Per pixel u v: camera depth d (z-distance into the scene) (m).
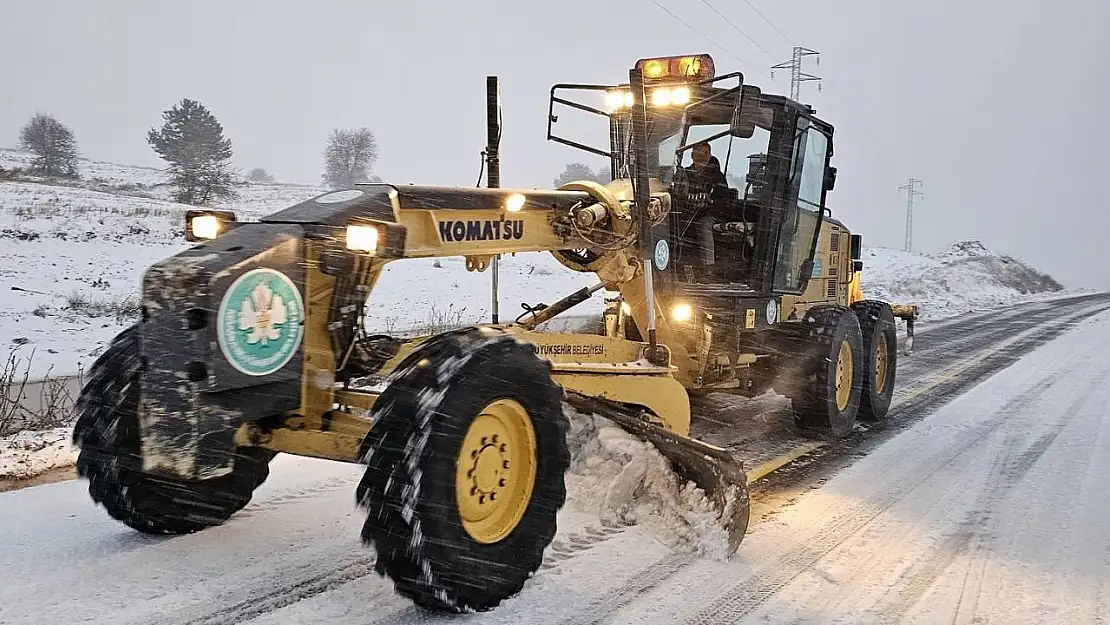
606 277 5.63
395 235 3.79
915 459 6.55
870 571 4.28
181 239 23.58
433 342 3.69
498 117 5.00
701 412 8.12
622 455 4.57
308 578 3.87
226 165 54.16
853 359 7.40
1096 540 4.75
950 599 3.96
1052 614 3.81
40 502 4.80
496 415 3.65
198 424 3.28
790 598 3.93
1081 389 9.66
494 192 4.59
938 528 4.94
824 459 6.54
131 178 63.31
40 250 19.52
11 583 3.70
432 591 3.36
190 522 4.30
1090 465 6.35
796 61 46.75
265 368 3.51
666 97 6.33
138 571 3.86
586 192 5.40
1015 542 4.71
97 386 3.99
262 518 4.62
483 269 5.02
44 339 10.80
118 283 16.77
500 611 3.63
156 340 3.28
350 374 4.14
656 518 4.57
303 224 3.70
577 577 4.02
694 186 6.93
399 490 3.27
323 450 3.76
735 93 5.55
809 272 7.64
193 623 3.40
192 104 54.34
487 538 3.61
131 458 3.92
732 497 4.34
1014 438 7.25
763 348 6.99
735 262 6.91
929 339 14.75
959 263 38.56
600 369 4.73
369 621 3.48
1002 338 14.95
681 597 3.88
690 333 6.05
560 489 3.89
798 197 7.05
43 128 60.41
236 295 3.38
